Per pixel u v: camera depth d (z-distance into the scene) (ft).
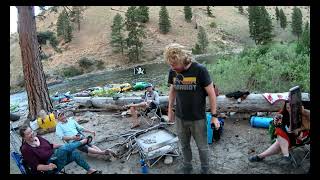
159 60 208.54
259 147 17.38
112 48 203.10
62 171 15.90
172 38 267.80
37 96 27.55
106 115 27.04
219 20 313.94
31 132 14.61
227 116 22.80
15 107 38.75
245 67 36.60
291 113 13.92
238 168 15.14
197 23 299.17
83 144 15.78
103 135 21.81
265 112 22.44
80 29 189.78
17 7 26.37
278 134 14.48
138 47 214.48
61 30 191.72
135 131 21.56
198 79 12.21
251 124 20.61
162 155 16.20
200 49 194.08
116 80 111.45
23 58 27.25
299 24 220.64
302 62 35.45
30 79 27.30
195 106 12.59
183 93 12.54
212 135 18.21
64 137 17.74
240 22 311.68
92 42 199.52
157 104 23.98
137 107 23.89
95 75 159.22
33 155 14.43
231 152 17.03
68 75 164.86
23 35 26.81
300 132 14.34
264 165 15.24
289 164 15.05
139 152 16.75
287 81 33.45
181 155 16.94
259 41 195.72
